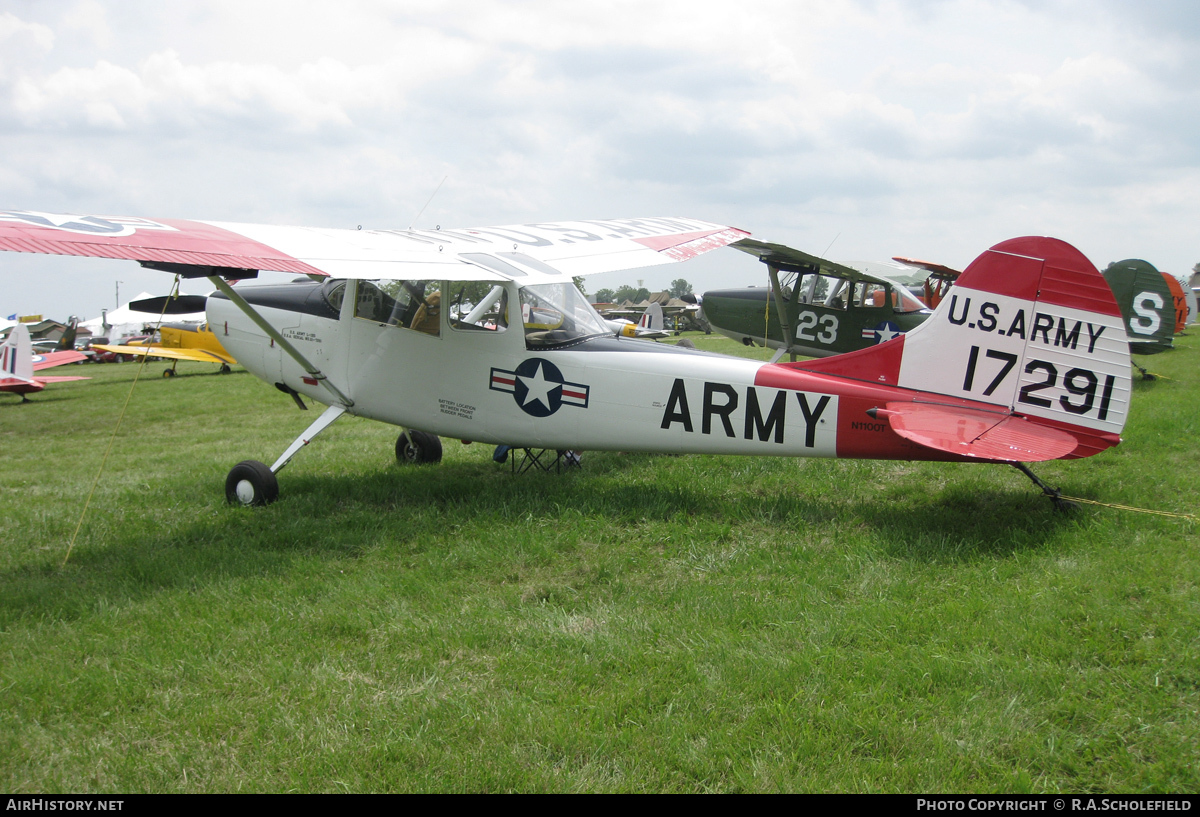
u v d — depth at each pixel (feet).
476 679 10.78
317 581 14.42
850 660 10.74
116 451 34.53
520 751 9.04
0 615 13.35
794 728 9.20
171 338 87.40
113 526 18.90
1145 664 10.32
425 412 21.18
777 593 13.43
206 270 16.97
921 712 9.48
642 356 19.06
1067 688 9.83
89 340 142.31
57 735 9.64
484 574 14.89
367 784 8.50
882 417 16.87
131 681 10.77
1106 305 15.40
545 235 24.70
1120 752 8.60
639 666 10.87
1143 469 20.58
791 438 17.87
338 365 21.81
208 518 19.30
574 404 19.62
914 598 12.86
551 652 11.37
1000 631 11.30
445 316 20.49
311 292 22.54
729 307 43.32
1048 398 16.07
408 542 16.97
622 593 13.75
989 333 16.52
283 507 19.83
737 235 30.17
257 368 23.63
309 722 9.72
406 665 11.12
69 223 15.75
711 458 23.80
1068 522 16.14
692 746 9.02
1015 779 8.21
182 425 44.27
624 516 18.02
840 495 19.74
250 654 11.56
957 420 16.47
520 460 24.76
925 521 16.80
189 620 12.79
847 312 38.01
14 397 67.36
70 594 14.17
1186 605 11.76
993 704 9.59
